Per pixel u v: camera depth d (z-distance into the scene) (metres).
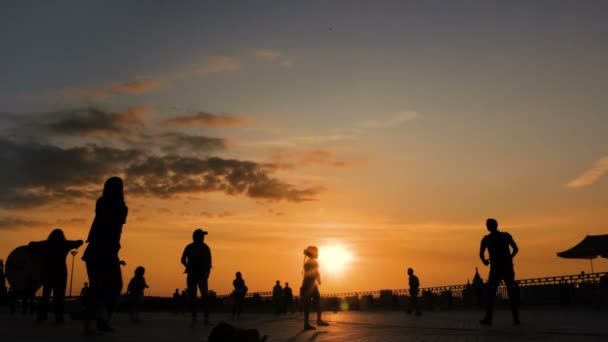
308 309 13.35
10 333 9.88
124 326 13.87
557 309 25.55
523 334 10.18
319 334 11.13
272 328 13.65
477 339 9.27
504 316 19.48
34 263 13.37
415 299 25.94
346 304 47.47
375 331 11.95
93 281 9.39
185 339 9.03
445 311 32.94
